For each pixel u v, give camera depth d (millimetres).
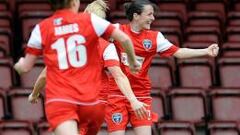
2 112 33375
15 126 31797
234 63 36594
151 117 22688
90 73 17531
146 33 22469
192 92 34344
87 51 17516
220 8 42719
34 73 35156
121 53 21984
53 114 17297
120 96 22438
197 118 34000
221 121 33156
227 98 34500
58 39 17516
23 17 39562
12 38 38781
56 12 17688
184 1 42562
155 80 35750
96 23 17500
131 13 22344
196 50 22281
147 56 22469
